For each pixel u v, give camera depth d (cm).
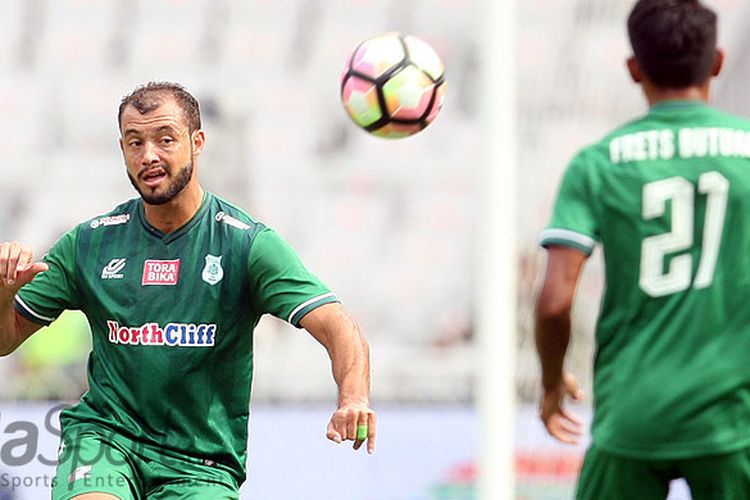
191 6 7325
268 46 7225
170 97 1830
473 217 6719
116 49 7200
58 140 6888
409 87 2350
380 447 4681
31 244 6538
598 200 1633
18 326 1906
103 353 1881
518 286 5556
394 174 6812
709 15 1661
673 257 1600
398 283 6494
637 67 1688
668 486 1636
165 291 1852
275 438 4691
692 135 1630
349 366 1789
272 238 1875
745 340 1574
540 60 6988
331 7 7375
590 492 1653
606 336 1634
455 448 4694
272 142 6850
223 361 1861
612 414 1606
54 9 7275
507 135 3225
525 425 4772
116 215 1920
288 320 1845
